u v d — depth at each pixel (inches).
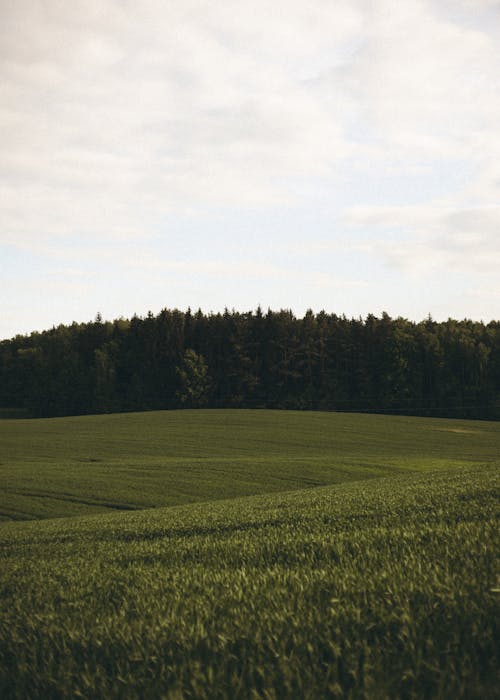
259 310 5954.7
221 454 2802.7
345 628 200.8
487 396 5334.6
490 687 153.3
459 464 2375.7
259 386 5639.8
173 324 5757.9
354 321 6215.6
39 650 222.7
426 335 5585.6
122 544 556.1
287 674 169.9
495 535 326.3
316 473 2106.3
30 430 3636.8
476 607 201.0
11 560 540.4
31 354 5876.0
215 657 189.9
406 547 322.0
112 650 209.8
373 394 5511.8
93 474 2070.6
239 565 346.6
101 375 5433.1
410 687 158.9
